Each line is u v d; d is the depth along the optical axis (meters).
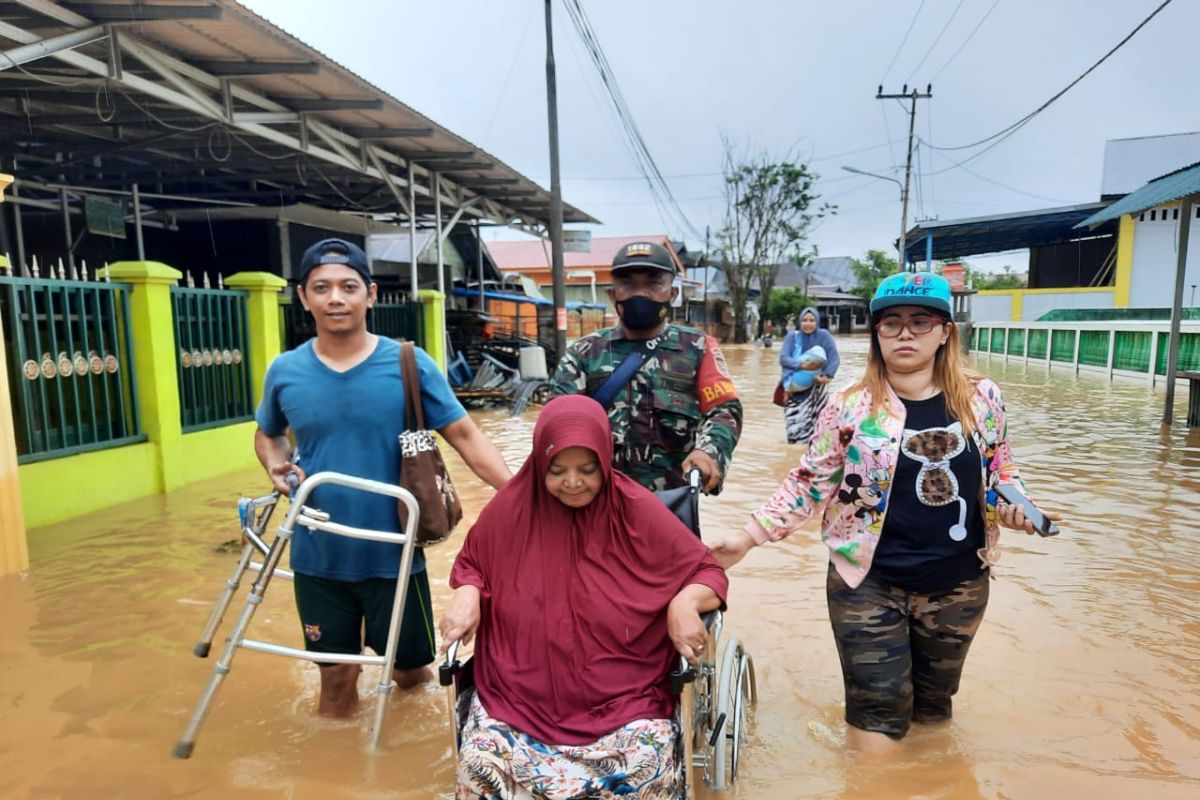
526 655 2.40
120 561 5.32
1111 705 3.41
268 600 4.65
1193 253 26.38
